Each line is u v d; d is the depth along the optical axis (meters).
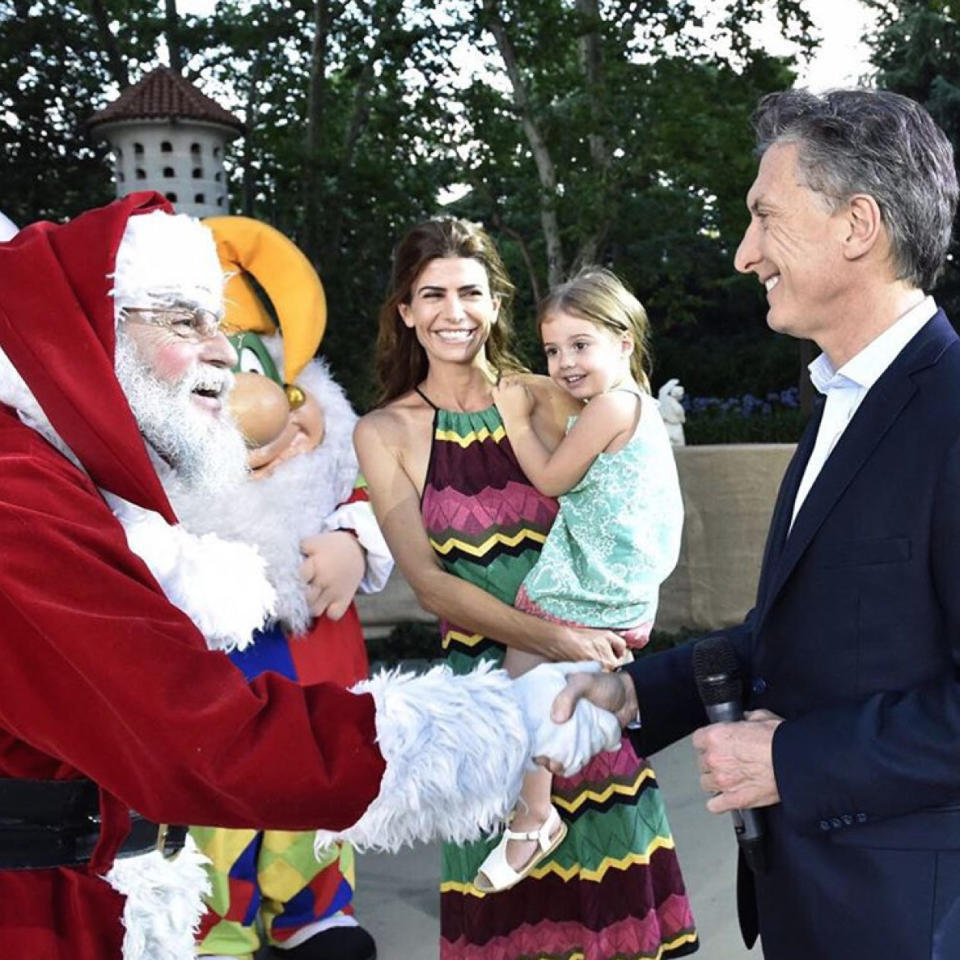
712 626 6.59
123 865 1.53
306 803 1.39
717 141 13.24
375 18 13.13
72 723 1.35
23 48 14.84
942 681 1.47
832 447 1.65
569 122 13.95
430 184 14.33
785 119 1.61
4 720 1.37
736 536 6.52
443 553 2.61
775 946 1.64
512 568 2.61
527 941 2.62
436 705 1.52
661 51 13.62
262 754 1.36
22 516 1.33
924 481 1.48
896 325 1.58
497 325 2.78
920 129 1.54
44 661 1.34
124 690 1.31
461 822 1.54
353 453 3.06
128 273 1.59
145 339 1.60
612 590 2.54
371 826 1.52
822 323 1.61
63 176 15.34
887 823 1.51
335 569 2.82
